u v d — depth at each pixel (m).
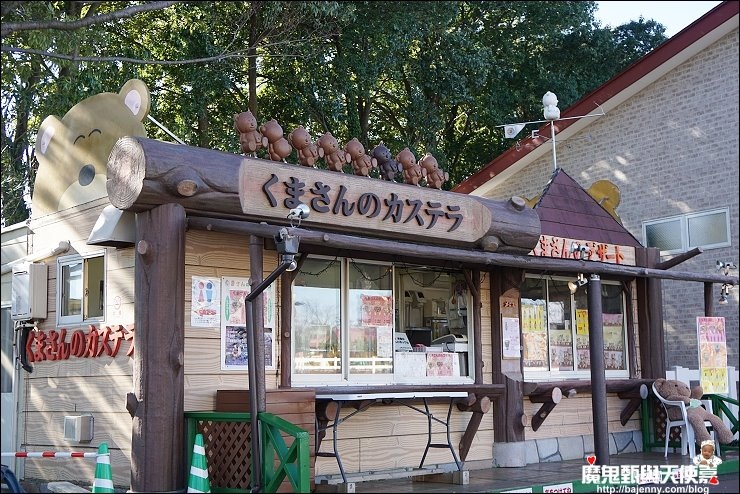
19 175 16.58
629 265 11.07
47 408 8.68
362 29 17.20
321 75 17.58
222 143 17.36
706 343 10.73
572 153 15.12
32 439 8.84
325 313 8.69
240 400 7.32
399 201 8.59
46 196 9.16
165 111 17.89
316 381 8.45
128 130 8.33
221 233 7.86
